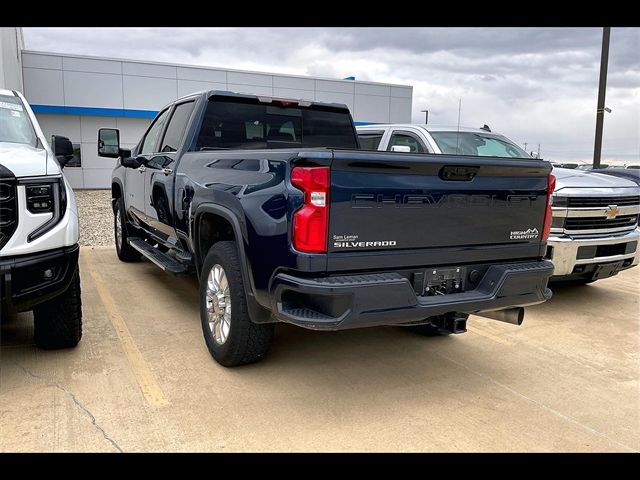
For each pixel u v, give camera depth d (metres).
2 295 3.23
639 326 5.16
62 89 19.78
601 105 13.32
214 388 3.50
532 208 3.69
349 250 2.99
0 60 11.60
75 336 4.00
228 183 3.60
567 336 4.84
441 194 3.25
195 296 5.74
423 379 3.79
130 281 6.38
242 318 3.53
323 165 2.89
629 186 5.82
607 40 12.97
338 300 2.88
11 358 3.91
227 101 4.91
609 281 7.18
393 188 3.08
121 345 4.22
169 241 5.12
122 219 7.03
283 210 3.01
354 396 3.47
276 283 3.06
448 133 6.39
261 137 5.11
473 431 3.08
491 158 3.44
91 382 3.53
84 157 20.88
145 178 5.68
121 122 21.23
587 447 2.95
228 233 4.01
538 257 3.79
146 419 3.07
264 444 2.87
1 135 4.20
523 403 3.46
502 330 4.97
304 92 23.41
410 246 3.19
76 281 3.88
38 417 3.05
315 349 4.31
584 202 5.39
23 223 3.32
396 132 6.59
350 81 24.34
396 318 3.05
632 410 3.41
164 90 21.19
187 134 4.75
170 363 3.89
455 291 3.42
